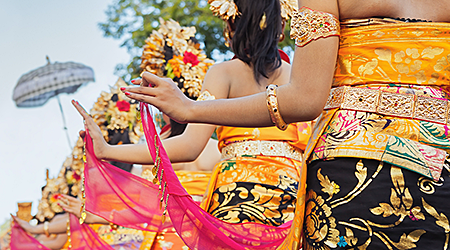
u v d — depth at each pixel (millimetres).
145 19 14875
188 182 2764
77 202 3072
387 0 1230
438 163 1158
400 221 1153
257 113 1261
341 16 1269
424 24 1209
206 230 1682
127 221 2246
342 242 1201
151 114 1643
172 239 2508
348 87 1260
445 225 1135
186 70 3021
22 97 7031
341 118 1251
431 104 1204
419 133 1187
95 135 2082
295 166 2033
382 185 1174
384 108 1211
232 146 2033
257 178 1963
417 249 1142
